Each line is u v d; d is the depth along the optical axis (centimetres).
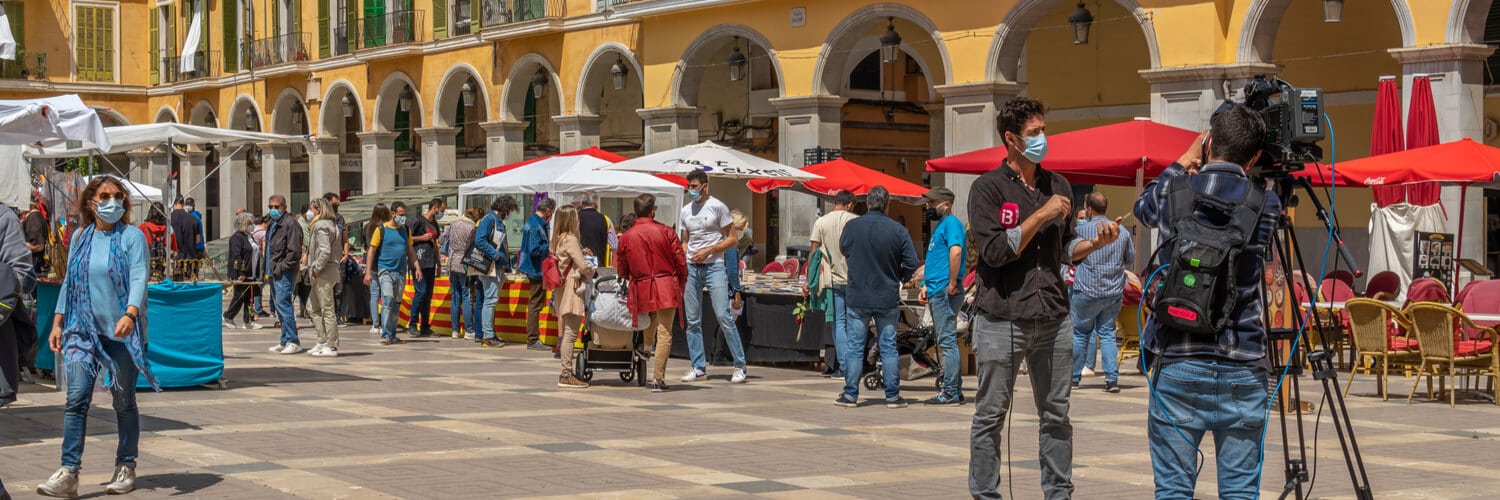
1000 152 1603
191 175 4609
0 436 1059
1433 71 1988
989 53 2486
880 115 3438
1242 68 2183
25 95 4656
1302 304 1349
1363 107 2484
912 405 1279
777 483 874
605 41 3172
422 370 1591
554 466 931
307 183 4578
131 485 839
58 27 4741
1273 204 623
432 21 3641
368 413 1193
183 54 4625
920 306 1527
